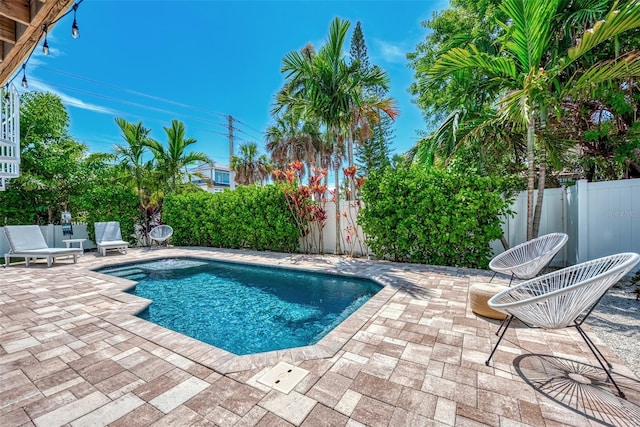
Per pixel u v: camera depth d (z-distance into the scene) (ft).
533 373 7.09
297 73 26.21
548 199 19.42
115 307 12.51
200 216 32.76
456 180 19.13
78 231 33.12
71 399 6.30
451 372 7.17
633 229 15.35
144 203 35.76
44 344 8.94
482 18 25.13
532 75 14.55
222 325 12.42
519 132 20.11
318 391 6.48
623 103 17.33
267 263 22.43
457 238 19.03
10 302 13.24
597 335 9.10
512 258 14.06
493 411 5.80
